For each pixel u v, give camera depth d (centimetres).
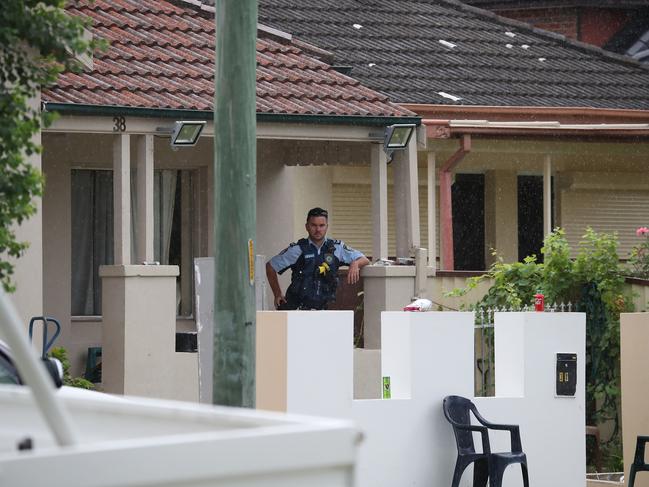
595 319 2662
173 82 2528
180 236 2819
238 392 1427
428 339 2038
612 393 2605
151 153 2416
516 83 3750
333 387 1936
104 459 655
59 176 2642
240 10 1436
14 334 676
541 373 2145
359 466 1958
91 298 2712
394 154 2717
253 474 693
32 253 2152
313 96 2653
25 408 961
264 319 1928
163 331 2389
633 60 4100
